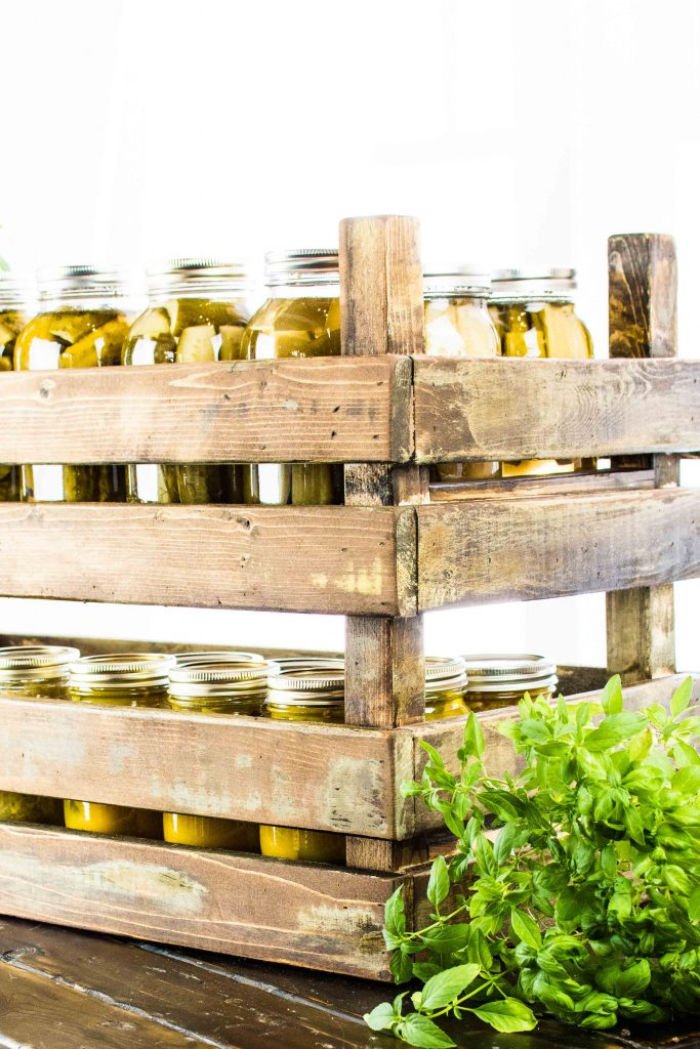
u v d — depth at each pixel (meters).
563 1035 1.13
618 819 1.10
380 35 3.01
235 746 1.35
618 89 2.71
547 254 2.81
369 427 1.25
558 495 1.49
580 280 2.78
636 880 1.34
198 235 3.27
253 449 1.33
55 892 1.48
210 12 3.22
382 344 1.26
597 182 2.74
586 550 1.45
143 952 1.39
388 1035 1.13
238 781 1.35
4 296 1.67
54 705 1.48
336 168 3.09
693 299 2.67
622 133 2.71
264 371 1.32
